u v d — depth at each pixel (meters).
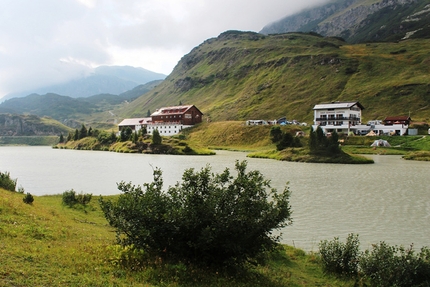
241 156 123.75
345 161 95.75
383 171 75.81
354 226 33.28
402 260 18.81
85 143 195.12
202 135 185.12
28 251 16.78
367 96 197.12
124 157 123.81
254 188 19.20
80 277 14.61
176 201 19.42
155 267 17.23
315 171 76.44
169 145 146.62
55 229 22.47
